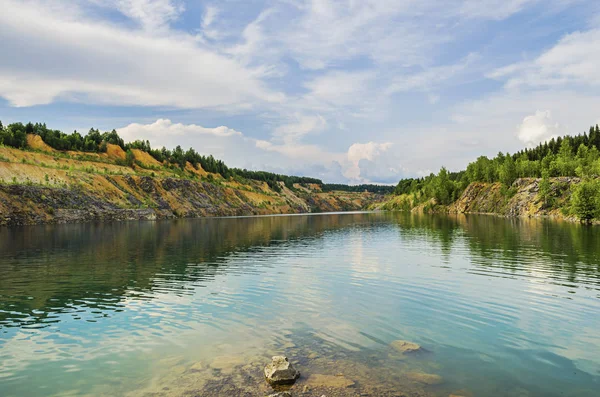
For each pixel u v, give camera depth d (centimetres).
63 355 1541
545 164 17425
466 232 7512
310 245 5709
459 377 1306
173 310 2177
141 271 3478
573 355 1499
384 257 4247
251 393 1198
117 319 2016
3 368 1422
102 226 11206
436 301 2333
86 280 3064
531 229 7819
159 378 1319
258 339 1697
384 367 1389
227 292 2616
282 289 2694
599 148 19600
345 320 1969
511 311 2109
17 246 5684
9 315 2106
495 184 18875
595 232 6850
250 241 6488
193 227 10931
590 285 2700
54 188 13800
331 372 1348
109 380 1312
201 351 1564
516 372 1349
